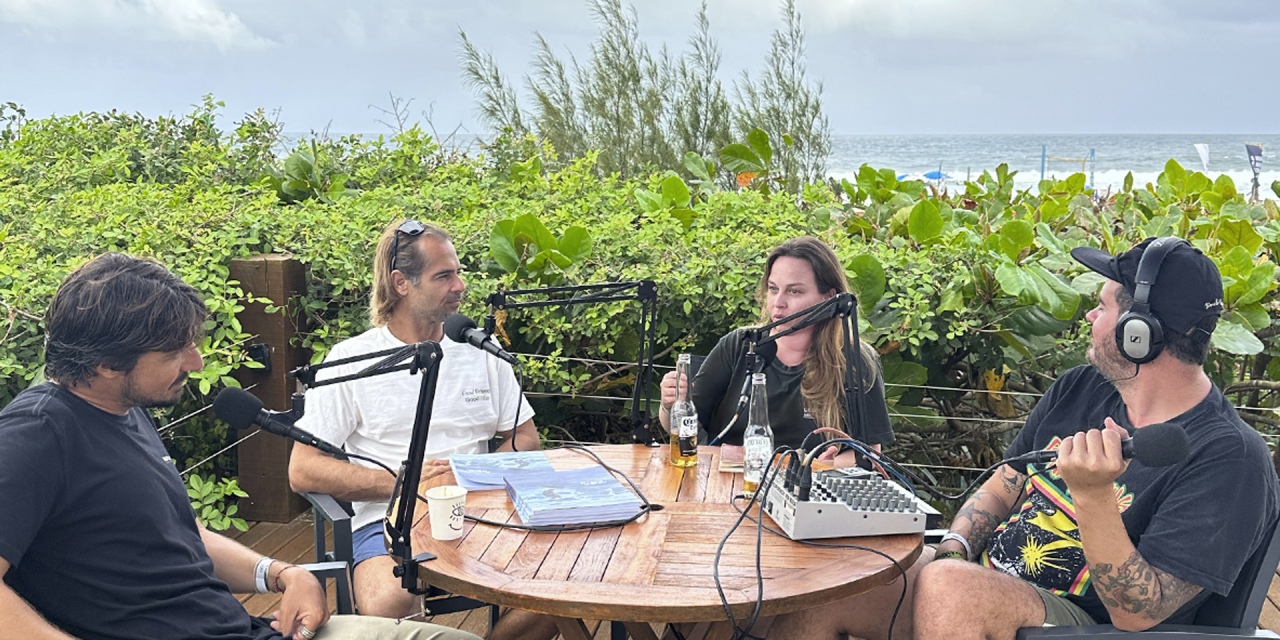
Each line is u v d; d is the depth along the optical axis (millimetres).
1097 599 2021
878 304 3645
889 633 2094
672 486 2373
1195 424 1911
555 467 2520
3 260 3518
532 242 3879
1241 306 3670
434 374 1766
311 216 4141
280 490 3951
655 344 3816
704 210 4738
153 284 1730
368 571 2396
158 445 1927
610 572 1838
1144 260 1928
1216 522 1808
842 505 2010
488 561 1887
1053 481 2164
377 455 2719
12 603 1568
